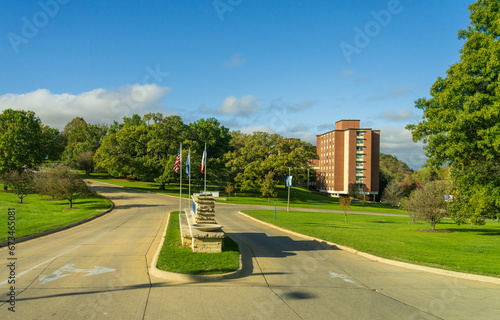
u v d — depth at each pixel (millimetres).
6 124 50875
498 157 18031
